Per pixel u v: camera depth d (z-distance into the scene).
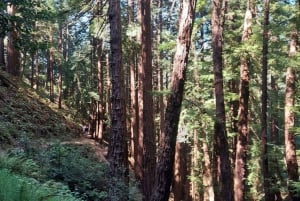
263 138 17.27
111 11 12.78
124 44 20.05
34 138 19.80
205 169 25.31
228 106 22.22
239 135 18.48
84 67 33.12
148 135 17.06
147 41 17.69
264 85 16.78
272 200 18.22
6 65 32.59
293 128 17.03
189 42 10.40
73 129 31.78
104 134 37.47
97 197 13.10
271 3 18.42
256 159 22.73
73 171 13.44
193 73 23.38
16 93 25.84
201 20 17.78
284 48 20.59
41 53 48.59
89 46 25.58
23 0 12.95
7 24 12.80
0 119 18.23
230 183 14.35
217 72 14.69
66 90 44.53
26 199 6.20
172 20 27.73
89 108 40.38
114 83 12.66
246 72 18.44
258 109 25.08
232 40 19.94
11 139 15.59
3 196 5.91
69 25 14.93
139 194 16.88
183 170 29.02
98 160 21.14
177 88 10.39
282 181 20.83
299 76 20.19
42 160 13.16
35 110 26.11
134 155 28.28
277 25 16.42
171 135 10.41
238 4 22.14
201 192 29.86
